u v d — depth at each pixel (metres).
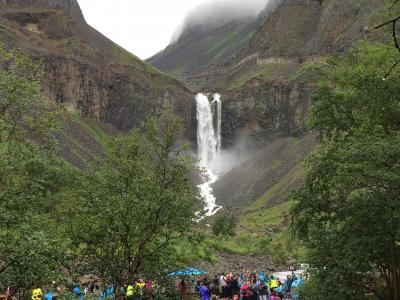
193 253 27.75
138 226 25.41
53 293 22.91
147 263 25.55
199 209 26.80
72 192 26.12
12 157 20.84
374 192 23.78
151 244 26.27
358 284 25.48
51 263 18.36
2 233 18.50
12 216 18.98
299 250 76.50
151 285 27.70
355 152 23.14
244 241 105.75
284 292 41.88
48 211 26.31
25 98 22.41
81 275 22.94
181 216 25.86
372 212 23.67
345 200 26.42
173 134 27.39
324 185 28.39
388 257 25.59
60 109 24.23
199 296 34.72
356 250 24.73
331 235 25.89
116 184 26.30
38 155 22.80
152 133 27.47
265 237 108.75
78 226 24.97
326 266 25.61
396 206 22.28
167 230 26.20
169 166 27.03
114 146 27.47
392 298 25.80
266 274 63.47
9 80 21.94
